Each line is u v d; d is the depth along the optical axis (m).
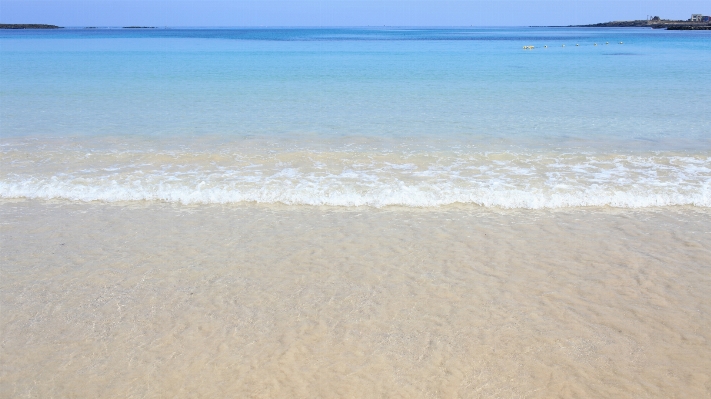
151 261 7.12
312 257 7.21
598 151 12.03
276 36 117.75
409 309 6.02
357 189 9.56
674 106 17.73
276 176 10.31
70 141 13.10
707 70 29.58
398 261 7.09
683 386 4.84
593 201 9.04
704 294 6.26
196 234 7.96
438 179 10.10
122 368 5.12
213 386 4.90
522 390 4.84
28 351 5.36
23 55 43.00
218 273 6.80
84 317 5.90
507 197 9.14
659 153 11.77
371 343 5.46
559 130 14.34
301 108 17.89
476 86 23.39
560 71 30.08
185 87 22.95
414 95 20.77
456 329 5.66
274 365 5.16
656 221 8.31
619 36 108.69
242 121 15.70
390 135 13.84
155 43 71.31
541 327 5.68
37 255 7.29
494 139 13.34
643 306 6.04
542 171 10.55
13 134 13.82
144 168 10.84
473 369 5.09
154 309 6.05
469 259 7.13
